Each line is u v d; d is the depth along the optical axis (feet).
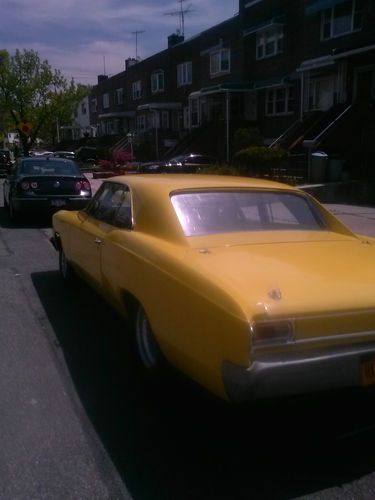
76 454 10.09
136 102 152.97
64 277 21.84
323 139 63.46
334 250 12.10
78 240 17.93
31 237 34.04
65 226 19.94
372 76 69.77
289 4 85.30
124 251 13.03
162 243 12.09
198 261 10.69
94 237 15.76
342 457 10.02
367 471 9.58
